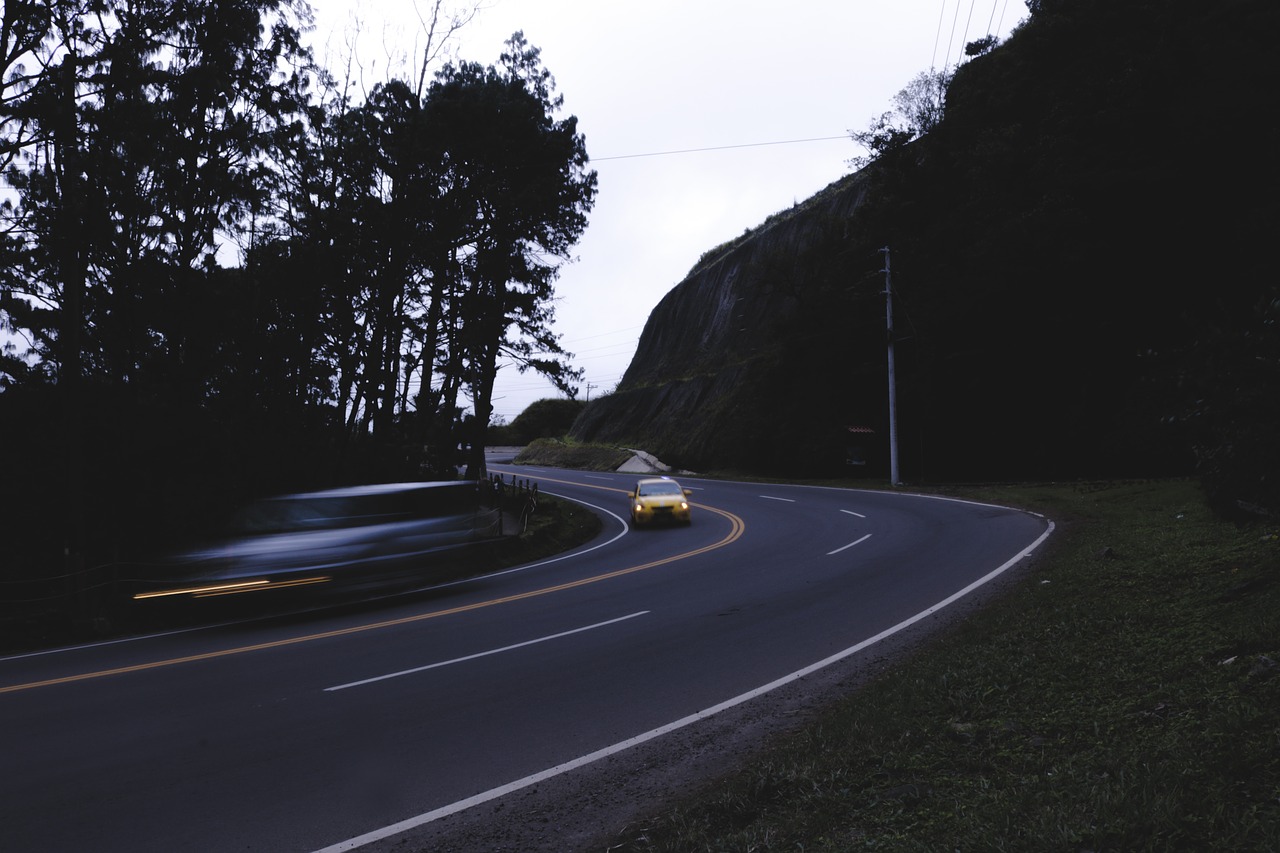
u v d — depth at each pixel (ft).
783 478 142.92
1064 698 15.70
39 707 23.32
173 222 58.75
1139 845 9.25
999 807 10.98
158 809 15.53
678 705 21.16
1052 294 103.81
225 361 64.18
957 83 151.64
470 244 95.30
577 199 100.17
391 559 40.55
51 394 50.24
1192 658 15.97
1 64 47.93
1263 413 22.86
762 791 13.99
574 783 16.25
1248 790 9.90
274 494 64.34
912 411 126.41
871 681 21.86
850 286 132.57
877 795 12.69
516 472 189.26
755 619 31.94
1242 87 89.76
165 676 26.61
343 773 17.16
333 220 76.38
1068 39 123.13
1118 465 97.45
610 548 64.39
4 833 14.64
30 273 51.80
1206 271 93.61
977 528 57.06
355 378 79.77
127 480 50.26
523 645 29.17
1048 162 106.63
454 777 16.78
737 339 227.20
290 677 25.66
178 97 58.34
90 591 40.37
